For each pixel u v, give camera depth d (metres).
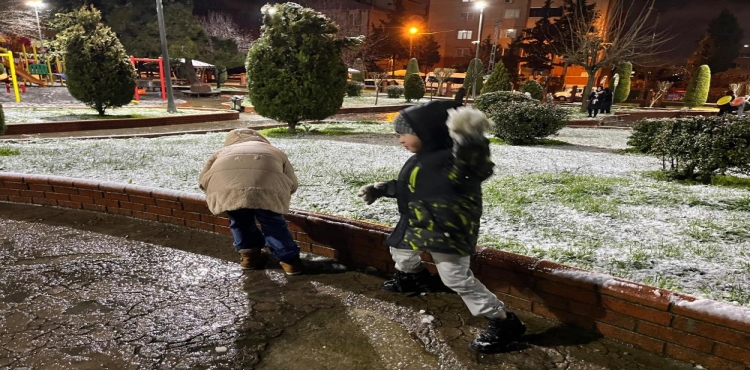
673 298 2.19
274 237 3.11
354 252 3.38
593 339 2.40
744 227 3.78
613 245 3.33
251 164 3.05
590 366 2.18
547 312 2.59
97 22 13.85
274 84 10.66
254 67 10.80
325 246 3.51
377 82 23.27
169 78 16.80
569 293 2.49
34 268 3.27
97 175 5.49
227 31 40.84
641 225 3.84
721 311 2.05
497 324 2.27
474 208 2.16
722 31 40.31
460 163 1.94
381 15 58.34
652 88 39.69
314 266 3.37
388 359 2.24
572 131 14.16
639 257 3.08
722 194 4.93
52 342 2.34
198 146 8.21
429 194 2.17
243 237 3.21
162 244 3.80
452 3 52.19
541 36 37.81
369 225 3.31
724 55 40.59
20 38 29.95
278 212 3.04
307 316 2.65
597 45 22.88
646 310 2.25
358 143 9.36
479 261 2.78
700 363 2.14
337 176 5.63
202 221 4.12
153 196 4.31
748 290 2.59
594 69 23.25
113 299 2.82
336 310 2.72
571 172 6.37
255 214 3.10
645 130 8.59
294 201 4.48
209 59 37.09
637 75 43.69
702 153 5.57
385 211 4.16
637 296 2.27
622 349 2.31
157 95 27.53
